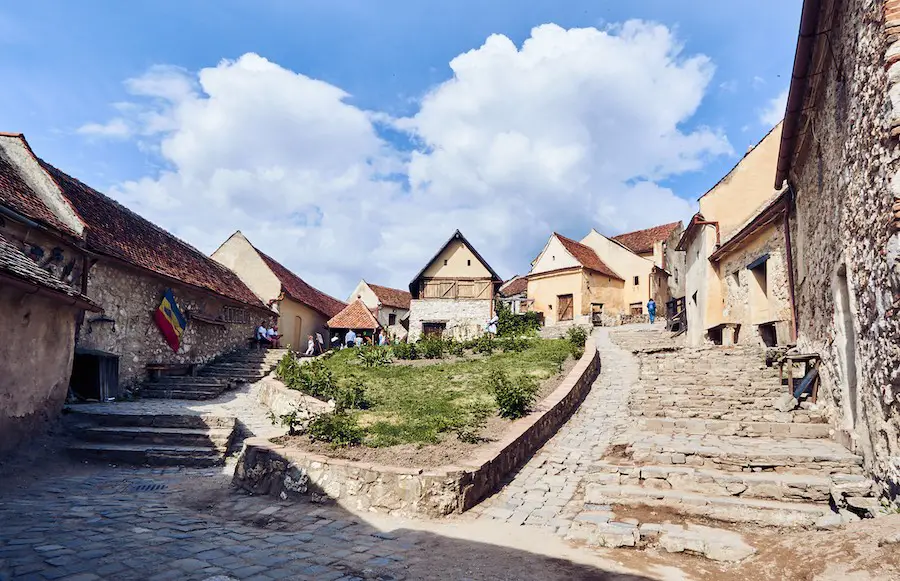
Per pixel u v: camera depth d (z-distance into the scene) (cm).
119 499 702
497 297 3609
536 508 685
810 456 702
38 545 483
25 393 901
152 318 1606
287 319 2875
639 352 1725
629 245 4188
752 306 1421
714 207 1689
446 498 657
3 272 767
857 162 595
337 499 692
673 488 695
